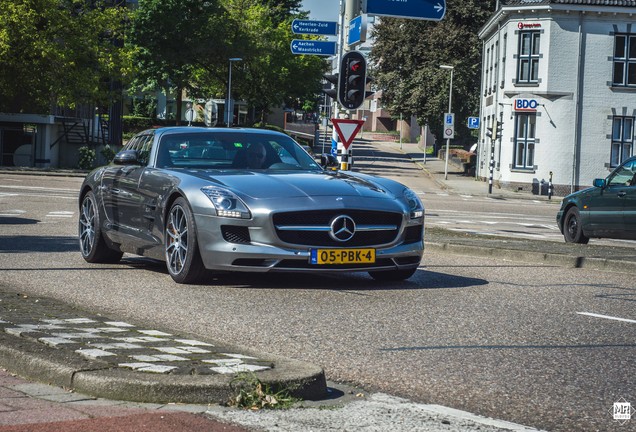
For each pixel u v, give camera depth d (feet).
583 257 41.45
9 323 20.36
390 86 217.56
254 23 246.68
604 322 24.98
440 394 16.87
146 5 225.97
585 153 154.30
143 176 33.27
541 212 100.68
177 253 31.07
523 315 25.81
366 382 17.66
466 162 197.88
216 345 18.78
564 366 19.35
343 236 29.68
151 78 229.86
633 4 152.35
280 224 29.25
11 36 145.89
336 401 15.81
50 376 16.16
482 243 47.52
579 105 154.10
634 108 153.58
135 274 33.37
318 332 22.58
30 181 109.91
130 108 325.21
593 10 152.05
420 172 209.26
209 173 31.91
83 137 174.19
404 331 22.90
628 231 54.85
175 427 13.60
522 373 18.60
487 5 205.36
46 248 41.45
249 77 261.03
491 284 32.83
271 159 33.88
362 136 474.49
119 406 14.71
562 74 153.99
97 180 36.78
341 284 31.65
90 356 16.83
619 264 40.11
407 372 18.52
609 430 14.70
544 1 152.87
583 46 153.79
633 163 55.57
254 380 15.35
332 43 73.15
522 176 156.87
